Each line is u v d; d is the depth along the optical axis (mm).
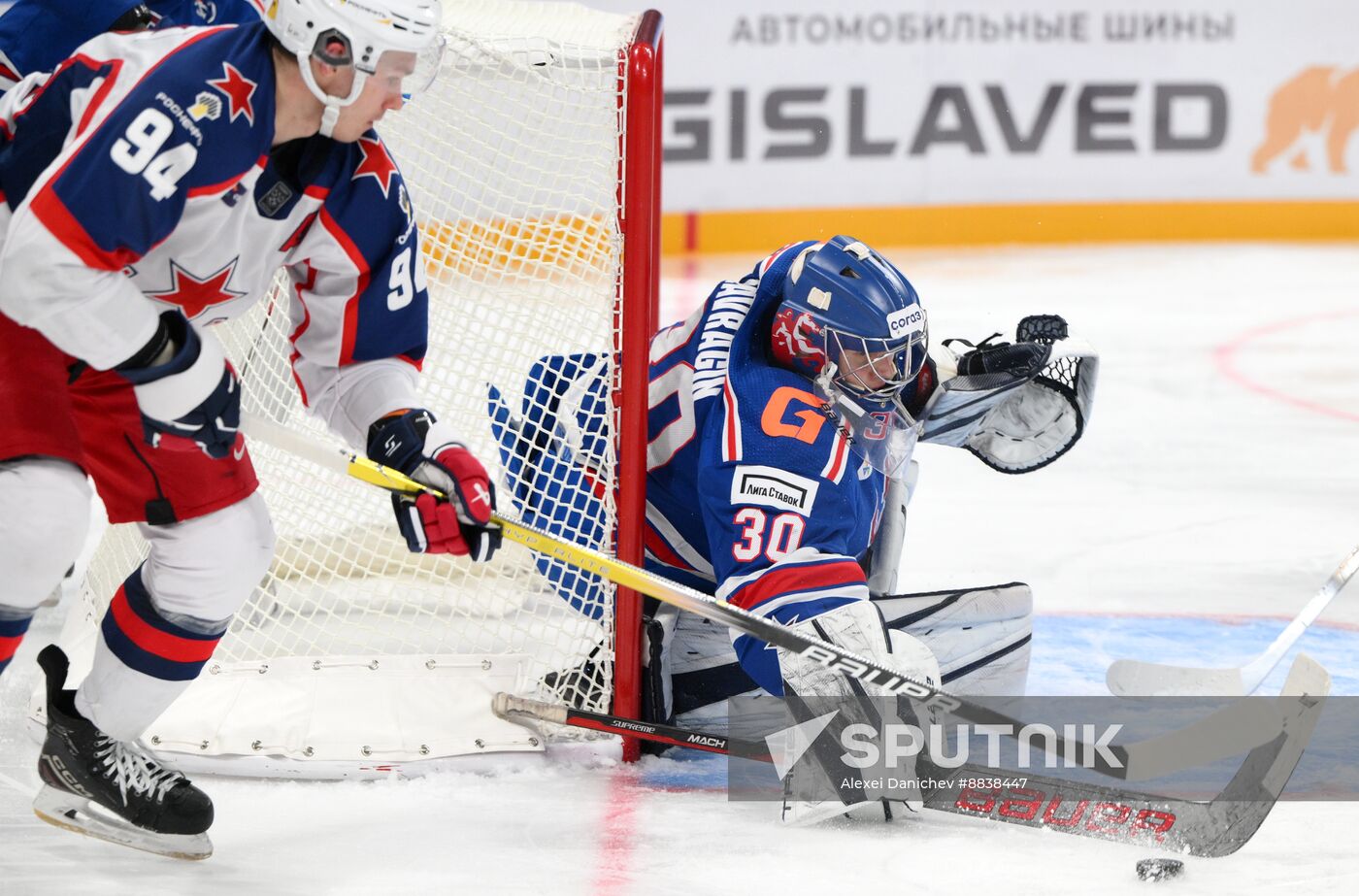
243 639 10398
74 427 6996
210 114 6469
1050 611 12930
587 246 9875
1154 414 21047
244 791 9070
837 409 8922
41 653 7816
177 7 8602
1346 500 16766
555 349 10070
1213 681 9508
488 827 8461
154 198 6398
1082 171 35062
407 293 7711
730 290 9766
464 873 7801
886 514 9945
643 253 9156
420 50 6695
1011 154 34781
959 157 34625
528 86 9562
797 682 8383
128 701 7664
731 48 33406
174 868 7832
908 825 8570
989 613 9469
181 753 9234
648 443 9805
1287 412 21141
